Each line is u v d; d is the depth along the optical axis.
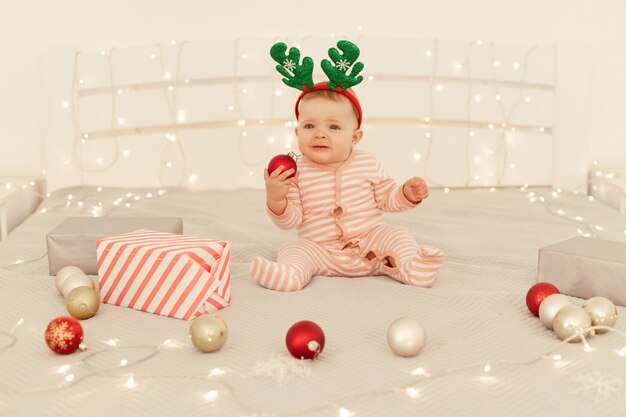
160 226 1.84
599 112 3.16
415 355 1.26
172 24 3.02
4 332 1.39
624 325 1.42
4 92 3.01
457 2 3.07
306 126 1.84
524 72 3.00
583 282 1.60
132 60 2.92
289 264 1.67
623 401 1.09
